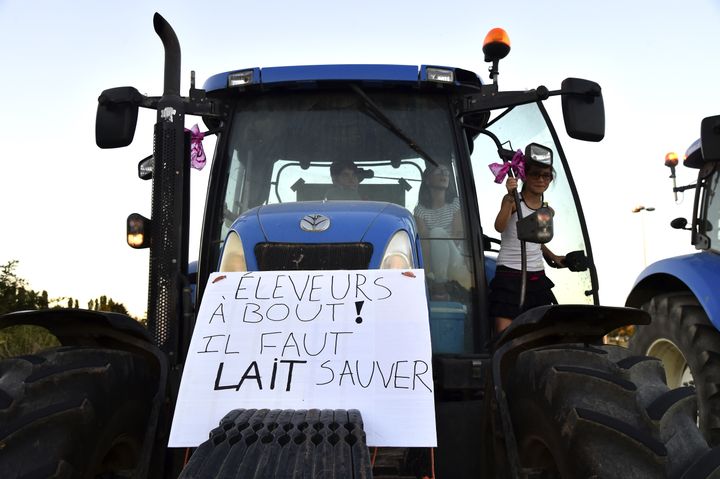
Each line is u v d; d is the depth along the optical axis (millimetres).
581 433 2225
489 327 3729
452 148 3953
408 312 2721
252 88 3943
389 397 2529
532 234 3324
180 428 2486
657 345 4891
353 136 3951
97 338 2703
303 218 3205
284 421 2289
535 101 3867
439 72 3893
